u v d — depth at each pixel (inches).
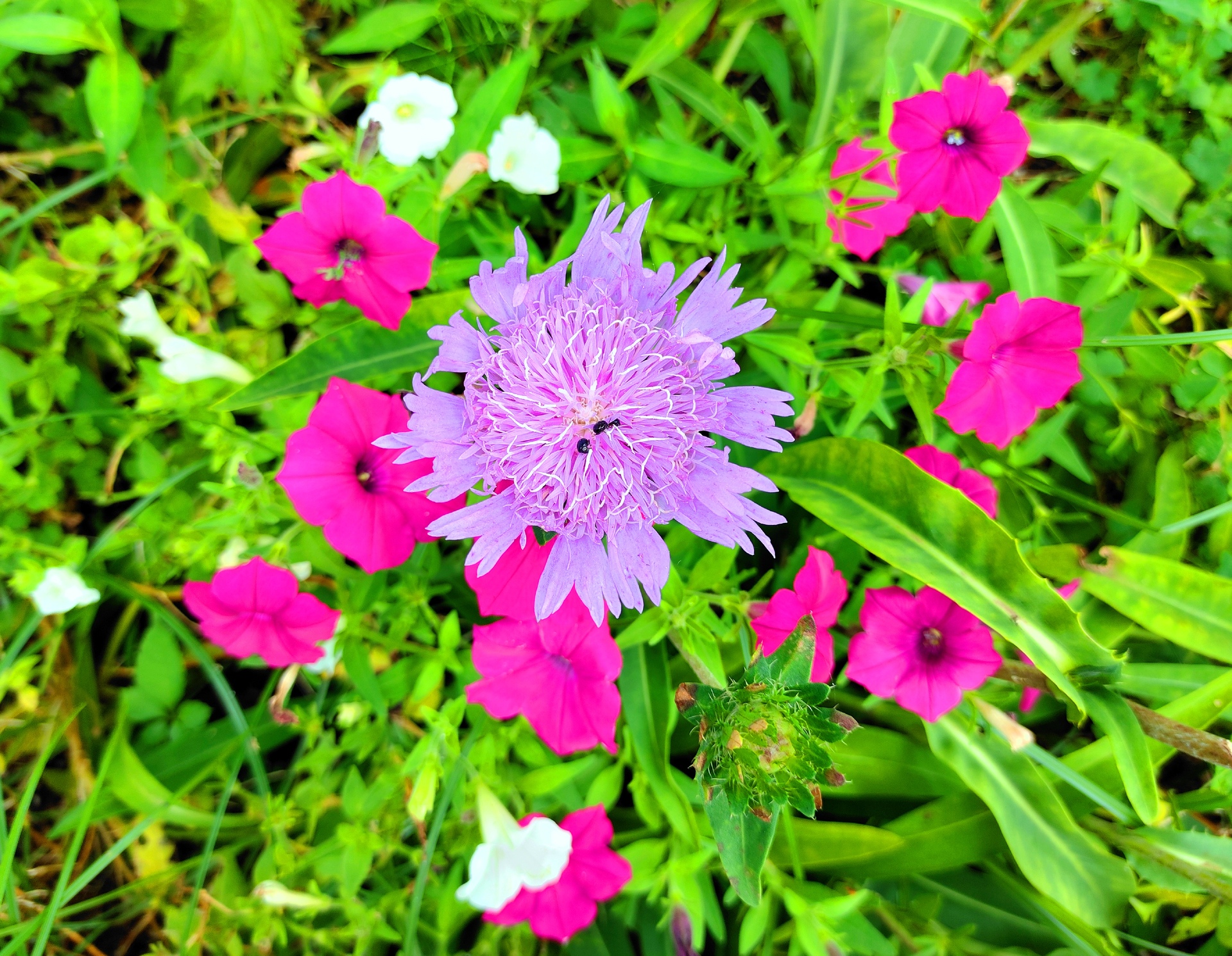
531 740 10.6
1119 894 10.9
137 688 10.7
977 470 11.8
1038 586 9.7
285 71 10.5
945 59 12.4
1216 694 10.9
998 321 9.6
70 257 9.4
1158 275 11.7
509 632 9.4
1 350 9.9
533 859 9.4
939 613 10.2
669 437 8.3
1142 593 11.6
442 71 11.3
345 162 9.8
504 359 8.3
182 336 10.3
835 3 11.9
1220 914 11.2
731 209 11.3
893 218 11.0
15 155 10.4
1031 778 11.0
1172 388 12.0
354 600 10.0
